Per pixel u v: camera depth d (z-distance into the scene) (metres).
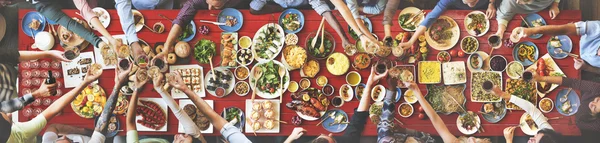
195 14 5.75
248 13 5.76
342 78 5.74
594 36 5.66
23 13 5.79
